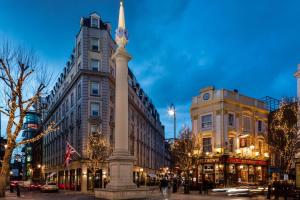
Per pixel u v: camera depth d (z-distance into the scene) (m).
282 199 25.66
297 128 38.34
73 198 27.84
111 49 54.53
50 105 78.38
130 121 61.16
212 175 44.72
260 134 49.75
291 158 38.75
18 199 27.08
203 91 48.59
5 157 23.91
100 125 49.22
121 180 22.70
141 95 76.62
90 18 52.47
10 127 23.95
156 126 93.12
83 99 48.72
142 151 71.38
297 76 39.41
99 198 23.48
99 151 45.84
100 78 50.44
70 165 52.72
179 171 57.62
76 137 50.59
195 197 26.73
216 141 45.16
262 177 47.62
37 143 94.00
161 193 32.12
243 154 45.53
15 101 24.00
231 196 28.67
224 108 45.22
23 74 25.38
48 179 70.75
